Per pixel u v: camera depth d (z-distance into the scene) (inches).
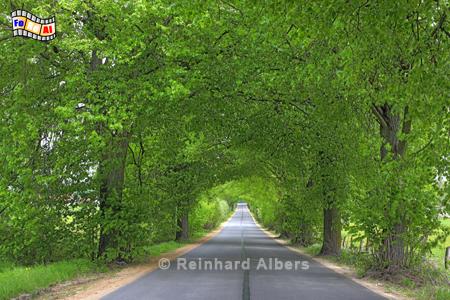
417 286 513.0
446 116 325.1
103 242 722.8
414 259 569.3
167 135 885.2
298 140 906.7
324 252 985.5
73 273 566.3
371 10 307.7
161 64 656.4
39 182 641.0
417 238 562.3
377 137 620.4
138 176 954.7
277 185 1592.0
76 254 721.6
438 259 655.1
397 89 362.0
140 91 601.3
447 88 312.2
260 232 2482.8
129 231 717.3
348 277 591.8
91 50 661.9
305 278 559.5
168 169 1148.5
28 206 655.8
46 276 495.8
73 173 711.7
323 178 876.6
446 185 359.3
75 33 688.4
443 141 341.4
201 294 411.8
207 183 1310.3
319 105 594.2
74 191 708.7
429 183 387.9
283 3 340.2
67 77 627.5
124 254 713.6
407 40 346.0
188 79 629.3
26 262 743.7
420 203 524.7
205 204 2257.6
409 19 319.0
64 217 725.9
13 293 407.8
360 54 369.4
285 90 722.2
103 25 669.9
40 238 715.4
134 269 668.1
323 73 498.0
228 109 792.3
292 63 601.9
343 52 370.6
